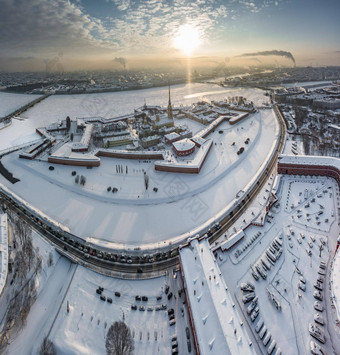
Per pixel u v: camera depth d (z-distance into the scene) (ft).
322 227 477.36
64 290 383.45
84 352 303.07
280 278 389.80
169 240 483.10
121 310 358.23
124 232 508.53
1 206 556.51
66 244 470.39
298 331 323.37
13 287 371.15
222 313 314.35
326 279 382.01
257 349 308.19
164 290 386.11
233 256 433.07
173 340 321.32
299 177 629.10
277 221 500.74
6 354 302.86
